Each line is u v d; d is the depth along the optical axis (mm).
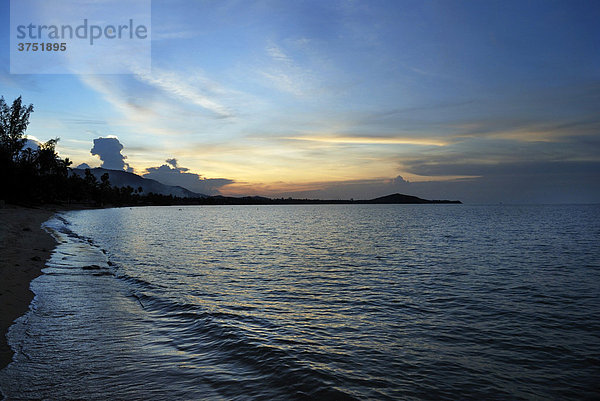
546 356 8148
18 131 85062
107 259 20781
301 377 6395
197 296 12836
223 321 9664
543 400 6180
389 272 19000
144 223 66688
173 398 5539
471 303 12781
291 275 17938
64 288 12344
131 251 25562
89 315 9617
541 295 14055
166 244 31375
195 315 10109
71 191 139250
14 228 32531
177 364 6820
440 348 8484
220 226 62062
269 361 7051
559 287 15508
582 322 10758
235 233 46094
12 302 10109
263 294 13758
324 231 50969
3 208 71188
